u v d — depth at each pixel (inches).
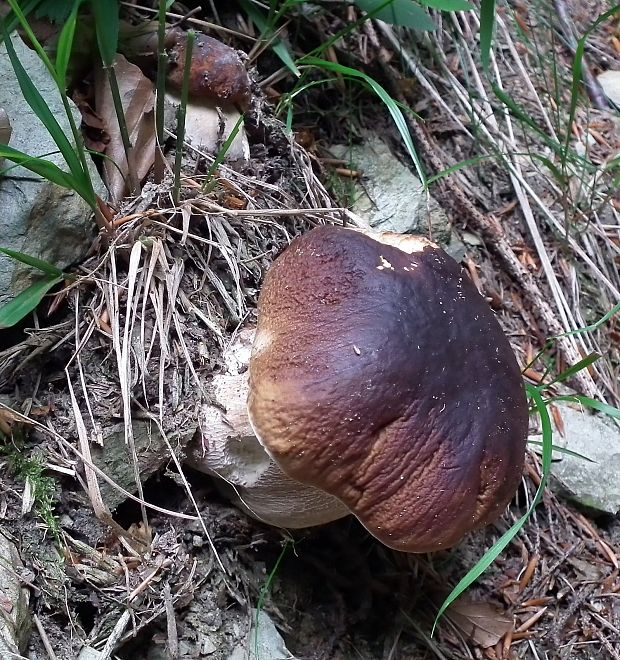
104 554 14.4
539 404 16.3
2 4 16.2
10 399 14.5
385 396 12.5
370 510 12.8
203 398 14.9
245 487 15.1
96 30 14.9
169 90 17.9
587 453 20.2
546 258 22.9
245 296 16.5
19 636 12.7
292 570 17.0
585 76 27.9
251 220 17.1
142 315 15.0
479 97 23.9
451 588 18.1
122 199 16.6
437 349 13.2
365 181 21.4
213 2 20.6
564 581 18.8
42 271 14.7
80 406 14.8
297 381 12.5
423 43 24.4
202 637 15.1
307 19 21.8
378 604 17.7
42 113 13.5
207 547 15.8
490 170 24.0
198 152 17.6
